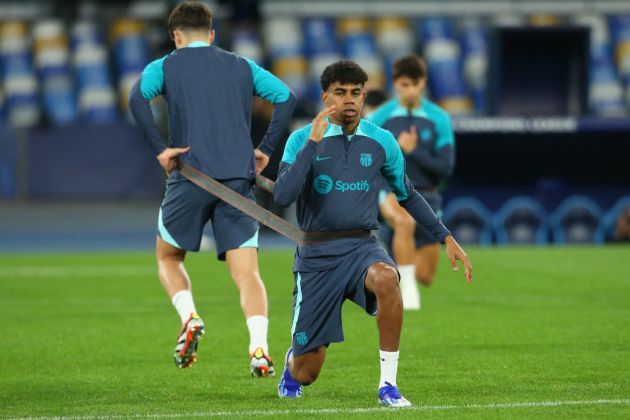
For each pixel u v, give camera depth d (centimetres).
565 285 4569
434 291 4366
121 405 2178
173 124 2366
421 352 2838
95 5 10856
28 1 10850
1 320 3656
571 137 6906
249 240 2345
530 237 7100
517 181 7131
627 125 6725
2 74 10450
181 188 2338
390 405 2050
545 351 2841
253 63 2431
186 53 2381
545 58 7194
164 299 4250
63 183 8912
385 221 3847
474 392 2258
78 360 2834
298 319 2075
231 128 2355
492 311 3712
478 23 10462
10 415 2070
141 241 7519
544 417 1950
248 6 10138
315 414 1988
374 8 10588
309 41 10356
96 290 4575
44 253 6644
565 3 10319
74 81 10450
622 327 3303
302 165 1991
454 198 7050
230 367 2688
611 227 7144
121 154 8912
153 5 10862
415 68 3728
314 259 2062
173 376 2567
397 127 3747
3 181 8906
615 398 2167
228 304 4041
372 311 2075
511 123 6756
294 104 2430
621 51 9906
